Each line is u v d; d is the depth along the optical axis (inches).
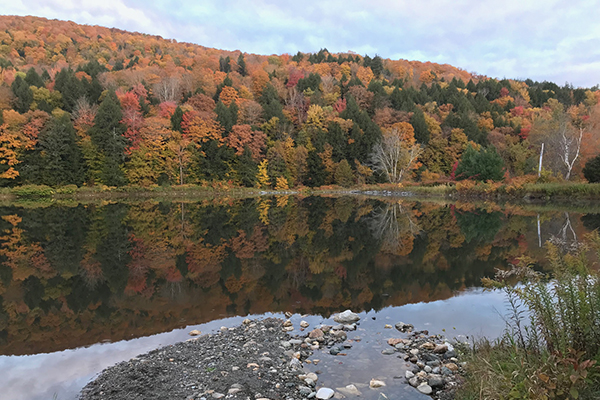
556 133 1471.5
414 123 2581.2
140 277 318.0
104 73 2856.8
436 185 1819.6
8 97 2023.9
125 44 4493.1
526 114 3152.1
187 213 883.4
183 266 357.7
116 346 181.8
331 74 3949.3
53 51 3932.1
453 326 199.0
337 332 192.9
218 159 2112.5
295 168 2321.6
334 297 260.2
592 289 117.4
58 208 1018.1
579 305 112.7
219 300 257.8
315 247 450.3
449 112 2842.0
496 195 1237.7
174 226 644.7
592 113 1888.5
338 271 333.4
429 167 2461.9
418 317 214.8
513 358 119.3
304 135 2458.2
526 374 108.2
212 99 2699.3
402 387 137.9
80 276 322.0
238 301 255.3
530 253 378.0
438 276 307.4
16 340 190.1
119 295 269.3
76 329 205.3
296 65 4293.8
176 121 2111.2
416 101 3179.1
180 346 179.8
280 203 1247.5
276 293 271.9
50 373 153.3
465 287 274.7
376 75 4220.0
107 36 4552.2
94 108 2059.5
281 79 3617.1
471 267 333.1
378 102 2970.0
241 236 536.1
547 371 101.2
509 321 201.0
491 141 2561.5
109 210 956.0
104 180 1785.2
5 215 823.1
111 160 1800.0
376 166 2199.8
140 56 3954.2
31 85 2225.6
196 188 1873.8
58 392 137.9
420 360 160.4
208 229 609.0
